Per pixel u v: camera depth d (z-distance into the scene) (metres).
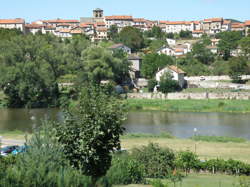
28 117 86.50
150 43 195.88
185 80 120.12
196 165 39.84
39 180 22.92
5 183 21.80
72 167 25.03
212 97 104.50
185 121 80.38
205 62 151.88
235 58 124.44
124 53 139.62
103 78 111.38
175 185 32.78
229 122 77.94
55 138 26.31
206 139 60.50
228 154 50.09
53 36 149.88
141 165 34.06
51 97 104.50
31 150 25.66
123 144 55.91
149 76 131.25
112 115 24.67
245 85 112.75
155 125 76.31
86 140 24.19
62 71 116.44
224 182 34.53
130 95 109.50
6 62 105.94
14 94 103.19
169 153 38.19
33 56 112.31
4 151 45.84
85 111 24.70
